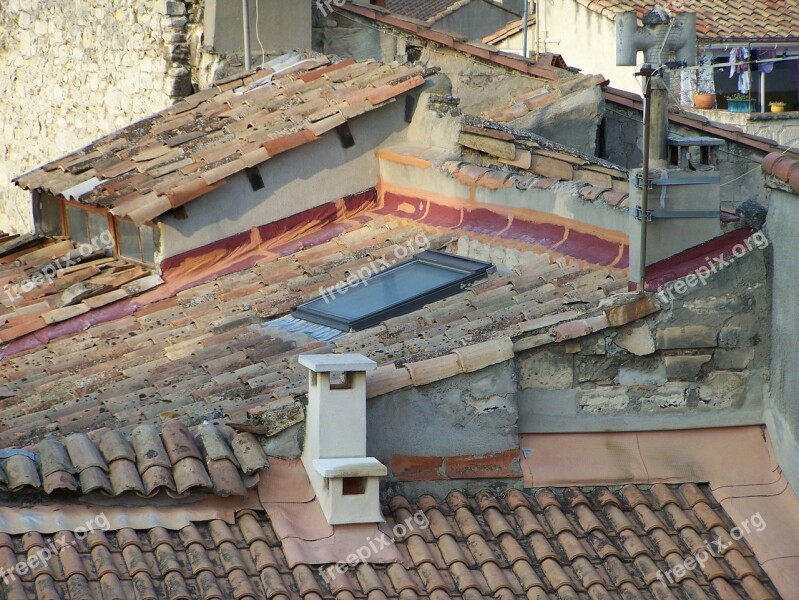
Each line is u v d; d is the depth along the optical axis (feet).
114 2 192.85
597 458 94.27
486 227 131.64
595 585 84.58
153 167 150.30
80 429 102.47
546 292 109.09
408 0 407.64
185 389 108.06
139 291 143.02
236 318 127.44
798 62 323.57
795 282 89.66
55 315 140.46
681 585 85.92
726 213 102.22
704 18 317.42
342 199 152.76
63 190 152.35
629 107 197.26
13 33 236.43
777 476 93.91
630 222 100.53
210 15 174.70
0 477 81.97
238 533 84.53
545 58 231.50
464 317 108.78
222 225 146.20
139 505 84.53
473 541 87.10
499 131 143.84
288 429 89.25
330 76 163.94
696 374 95.81
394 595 81.97
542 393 94.32
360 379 85.56
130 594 77.92
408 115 156.04
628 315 93.86
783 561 87.45
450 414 91.09
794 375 89.92
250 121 155.02
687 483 93.97
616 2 320.91
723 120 290.97
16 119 240.53
